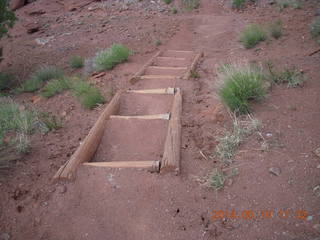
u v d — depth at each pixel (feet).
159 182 8.25
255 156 8.58
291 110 10.47
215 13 40.14
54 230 7.25
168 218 7.18
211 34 31.22
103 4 47.09
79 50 30.68
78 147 10.78
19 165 9.64
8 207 7.93
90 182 8.51
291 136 9.06
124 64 22.67
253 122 9.86
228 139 9.44
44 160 10.02
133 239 6.79
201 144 9.96
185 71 19.38
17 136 11.64
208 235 6.59
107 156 10.55
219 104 12.23
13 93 21.67
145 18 40.86
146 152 10.43
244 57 19.31
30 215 7.69
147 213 7.39
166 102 14.15
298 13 29.84
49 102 17.10
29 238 7.09
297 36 21.65
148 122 11.95
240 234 6.45
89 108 14.92
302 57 16.16
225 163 8.69
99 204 7.81
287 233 6.17
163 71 20.03
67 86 18.89
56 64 27.55
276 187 7.38
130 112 14.14
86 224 7.31
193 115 12.30
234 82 11.12
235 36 27.91
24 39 37.42
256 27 24.09
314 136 8.82
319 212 6.41
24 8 50.75
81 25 40.14
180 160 9.12
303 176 7.47
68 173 8.67
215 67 18.66
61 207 7.86
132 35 34.04
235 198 7.41
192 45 28.68
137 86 17.30
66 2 49.24
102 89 17.48
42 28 40.34
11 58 31.86
